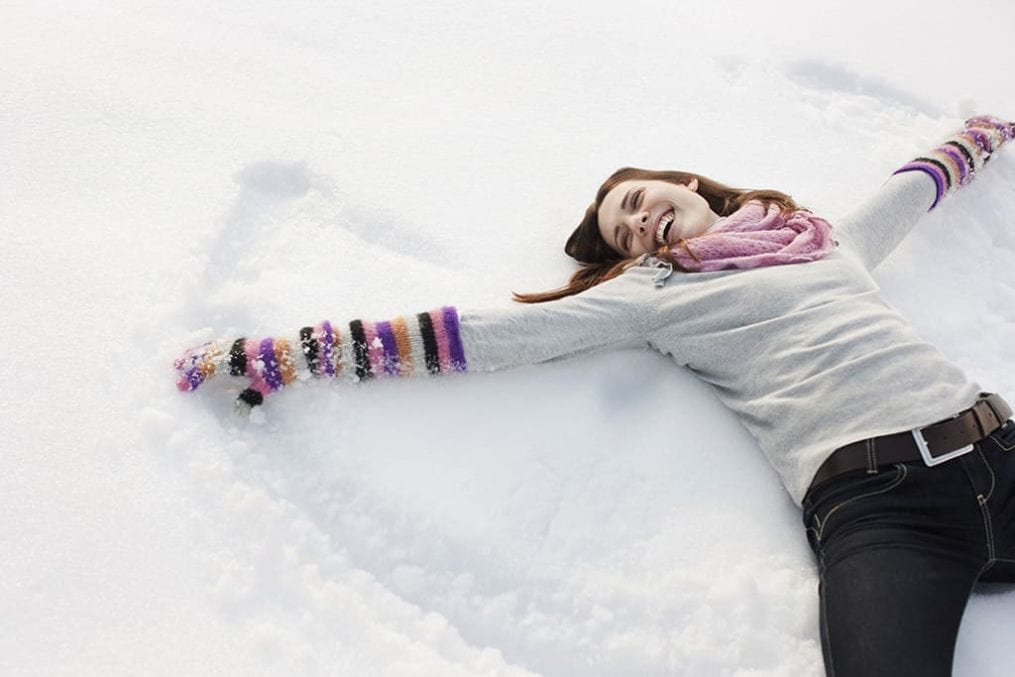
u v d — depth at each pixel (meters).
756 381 1.77
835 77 2.89
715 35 2.96
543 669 1.52
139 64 2.41
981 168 2.42
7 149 2.11
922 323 2.09
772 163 2.52
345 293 1.97
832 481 1.58
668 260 1.92
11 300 1.80
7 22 2.46
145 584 1.47
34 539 1.49
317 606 1.49
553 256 2.18
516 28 2.82
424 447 1.74
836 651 1.40
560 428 1.79
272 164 2.23
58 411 1.66
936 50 3.01
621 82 2.71
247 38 2.59
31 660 1.36
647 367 1.91
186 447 1.64
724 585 1.58
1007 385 1.98
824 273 1.86
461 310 1.79
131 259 1.91
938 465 1.52
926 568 1.44
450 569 1.61
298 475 1.69
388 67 2.61
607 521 1.68
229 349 1.73
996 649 1.53
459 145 2.41
